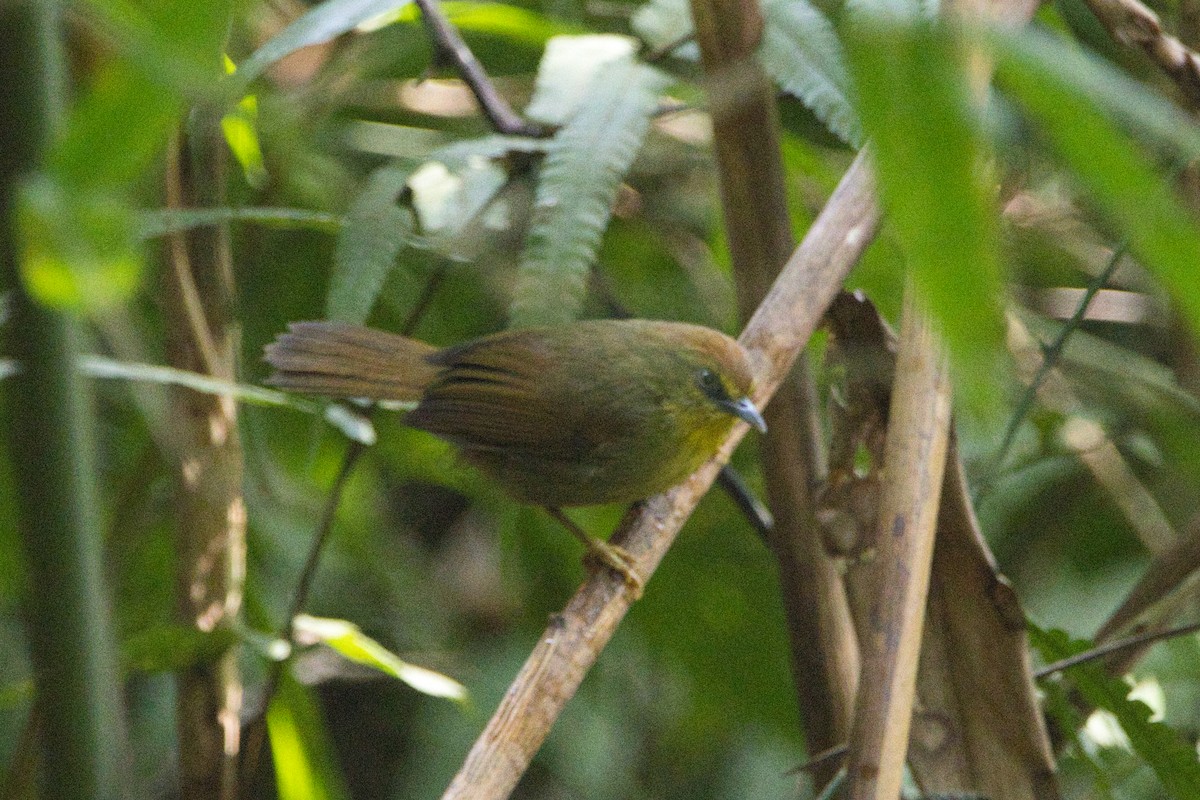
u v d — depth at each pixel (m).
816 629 6.04
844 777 4.96
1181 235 1.74
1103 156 1.77
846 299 5.71
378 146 8.77
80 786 3.23
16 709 7.28
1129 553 9.08
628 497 7.39
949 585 5.52
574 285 5.81
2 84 2.79
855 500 5.60
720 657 8.88
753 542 8.97
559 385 7.23
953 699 5.50
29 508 3.15
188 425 6.39
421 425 7.15
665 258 9.44
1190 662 7.77
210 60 1.74
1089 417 7.89
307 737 6.67
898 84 1.79
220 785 6.36
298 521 8.65
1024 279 8.34
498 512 9.45
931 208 1.76
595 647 5.08
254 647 6.18
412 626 9.35
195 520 6.39
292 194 8.58
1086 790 6.95
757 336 5.62
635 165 9.17
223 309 6.61
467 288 8.82
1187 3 6.82
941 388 4.61
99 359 5.91
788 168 7.56
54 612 3.20
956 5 1.95
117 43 1.83
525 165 6.91
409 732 9.62
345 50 7.94
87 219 1.75
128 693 8.61
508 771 4.56
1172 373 8.00
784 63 5.57
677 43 6.66
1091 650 5.66
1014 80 1.86
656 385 7.13
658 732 9.30
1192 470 7.45
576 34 7.36
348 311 6.07
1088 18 6.81
